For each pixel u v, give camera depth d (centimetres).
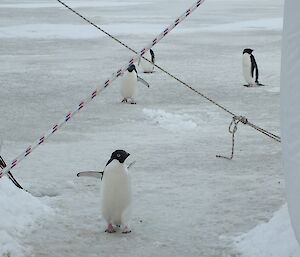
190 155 1134
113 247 691
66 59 2658
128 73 1644
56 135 1302
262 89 1917
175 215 800
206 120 1463
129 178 713
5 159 1096
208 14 5494
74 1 7900
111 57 2717
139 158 1110
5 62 2553
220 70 2344
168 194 891
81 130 1355
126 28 4034
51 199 861
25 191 835
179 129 1372
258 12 5769
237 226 754
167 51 2952
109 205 716
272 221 696
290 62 463
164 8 6266
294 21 457
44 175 998
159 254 671
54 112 1552
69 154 1143
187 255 668
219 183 948
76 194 893
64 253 671
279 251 628
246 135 1302
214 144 1223
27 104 1658
